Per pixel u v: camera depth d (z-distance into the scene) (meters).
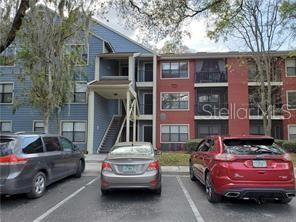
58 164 9.78
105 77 24.42
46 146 9.28
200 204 7.75
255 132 26.62
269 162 7.20
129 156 8.34
